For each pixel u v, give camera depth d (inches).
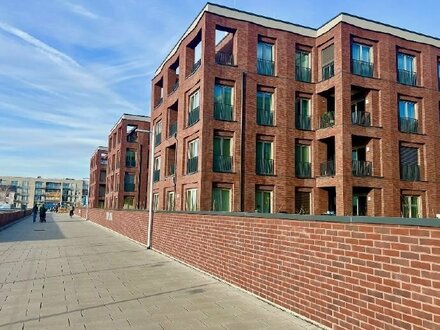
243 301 265.9
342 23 868.6
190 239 416.8
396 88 909.8
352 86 869.2
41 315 230.8
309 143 914.7
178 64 1056.2
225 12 860.6
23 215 1823.3
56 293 286.2
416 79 954.1
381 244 179.5
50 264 420.8
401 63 944.3
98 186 2447.1
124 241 699.4
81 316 229.5
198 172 819.4
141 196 1793.8
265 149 879.1
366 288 185.8
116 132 1941.4
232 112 854.5
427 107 944.3
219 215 348.2
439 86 977.5
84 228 1084.5
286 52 910.4
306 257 229.1
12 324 213.3
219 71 842.2
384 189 860.0
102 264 424.5
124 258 473.7
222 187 827.4
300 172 898.7
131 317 228.2
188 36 936.3
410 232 165.5
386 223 177.5
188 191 895.7
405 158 912.3
